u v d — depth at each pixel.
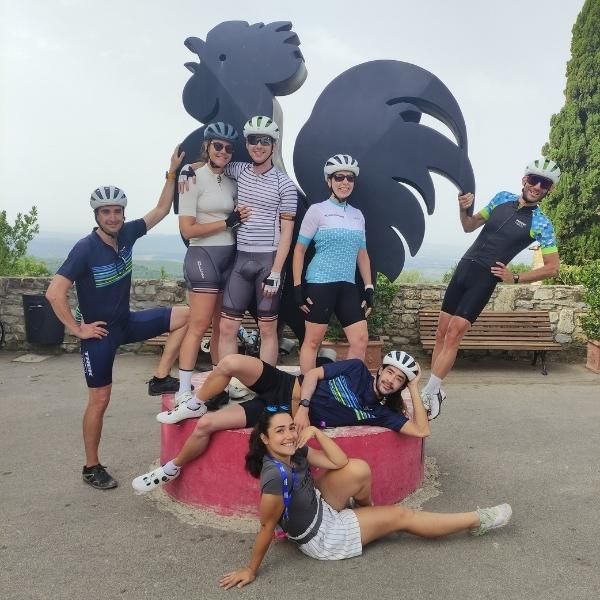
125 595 2.91
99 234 3.95
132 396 6.78
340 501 3.38
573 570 3.09
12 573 3.11
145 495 4.05
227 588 2.95
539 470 4.48
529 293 8.62
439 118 4.62
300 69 4.43
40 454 4.88
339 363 3.76
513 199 4.21
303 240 4.08
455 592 2.90
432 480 4.29
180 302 9.03
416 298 8.70
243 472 3.63
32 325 8.87
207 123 4.59
